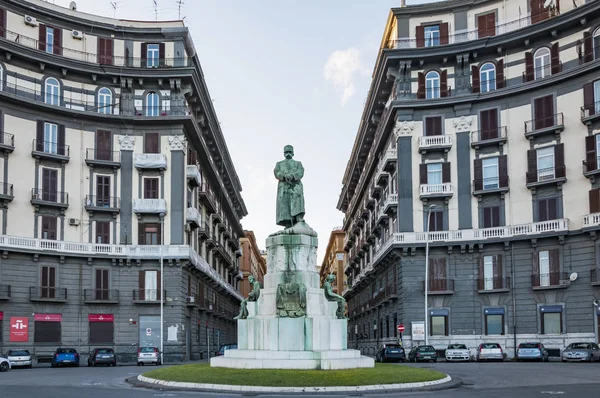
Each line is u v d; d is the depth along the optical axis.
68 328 52.12
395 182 56.62
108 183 55.00
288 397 18.92
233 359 24.53
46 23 53.94
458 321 51.62
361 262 83.75
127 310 53.94
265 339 24.52
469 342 50.97
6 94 50.00
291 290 24.44
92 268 53.62
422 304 52.66
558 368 34.38
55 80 53.84
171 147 56.22
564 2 49.78
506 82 52.22
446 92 54.09
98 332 53.09
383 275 63.88
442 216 53.25
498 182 51.66
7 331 49.47
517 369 33.59
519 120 51.44
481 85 53.34
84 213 53.81
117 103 55.88
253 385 20.23
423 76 54.84
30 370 39.28
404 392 20.42
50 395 20.00
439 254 52.84
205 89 63.50
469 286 51.88
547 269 49.06
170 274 54.84
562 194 48.59
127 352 53.25
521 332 49.47
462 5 54.22
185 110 57.22
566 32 49.22
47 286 51.62
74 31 55.19
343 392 19.91
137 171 55.66
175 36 57.50
